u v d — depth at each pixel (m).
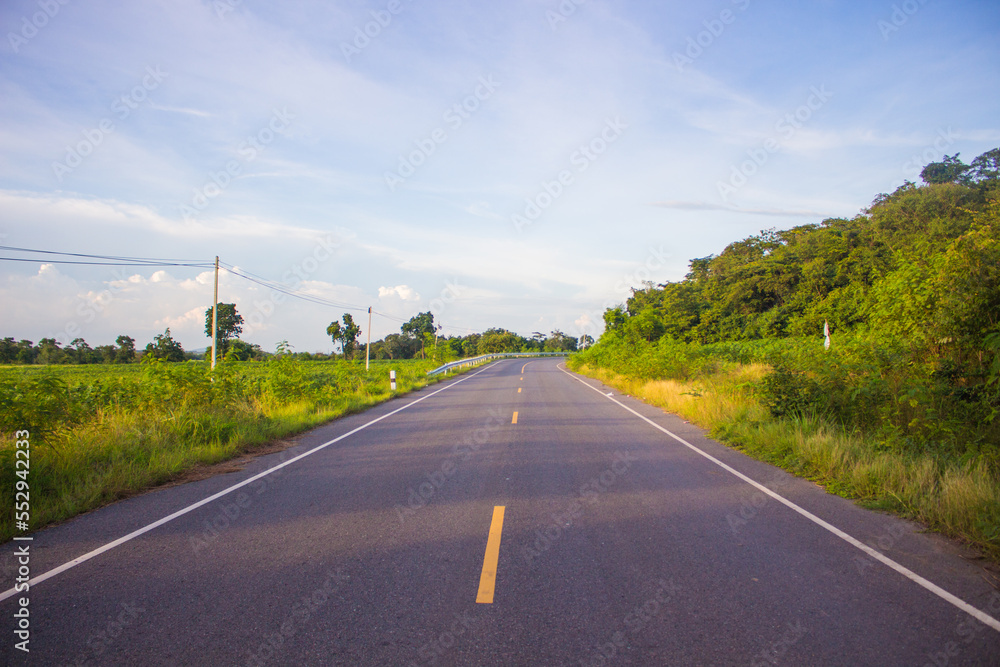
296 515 5.75
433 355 40.09
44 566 4.45
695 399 13.59
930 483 5.80
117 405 11.31
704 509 5.70
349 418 14.06
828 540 4.75
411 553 4.61
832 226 48.78
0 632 3.40
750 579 3.99
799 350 11.45
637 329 31.81
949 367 8.23
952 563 4.23
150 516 5.79
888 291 9.14
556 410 14.78
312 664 3.02
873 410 8.70
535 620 3.45
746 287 47.22
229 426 10.24
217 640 3.29
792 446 8.04
